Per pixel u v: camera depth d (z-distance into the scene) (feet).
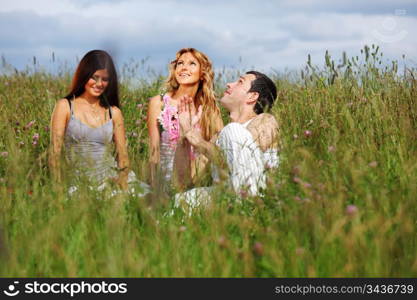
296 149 16.14
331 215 12.82
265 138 18.11
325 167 15.78
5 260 12.21
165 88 22.09
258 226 14.15
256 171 17.20
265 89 19.60
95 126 19.45
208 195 16.26
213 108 21.54
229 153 17.54
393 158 17.12
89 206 14.60
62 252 12.19
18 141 22.71
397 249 12.44
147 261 11.98
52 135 19.07
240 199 15.51
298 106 23.85
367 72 23.95
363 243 11.93
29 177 16.52
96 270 12.11
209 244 13.47
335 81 24.49
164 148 21.33
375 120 19.97
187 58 21.42
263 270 12.22
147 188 17.85
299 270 11.96
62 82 38.86
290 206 13.65
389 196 13.88
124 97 30.86
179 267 12.07
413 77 22.89
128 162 19.58
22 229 13.78
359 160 15.25
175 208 16.39
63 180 16.37
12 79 38.14
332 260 11.92
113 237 12.77
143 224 14.97
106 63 19.33
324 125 19.67
